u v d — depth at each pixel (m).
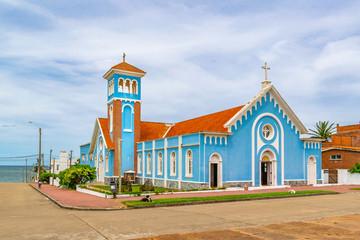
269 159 33.62
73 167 41.69
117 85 41.88
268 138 33.44
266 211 16.62
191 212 16.39
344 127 57.16
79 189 34.09
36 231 11.99
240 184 31.08
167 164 34.78
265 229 12.12
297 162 34.97
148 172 38.94
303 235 11.20
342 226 12.66
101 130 44.00
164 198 21.78
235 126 31.45
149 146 39.00
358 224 13.06
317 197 24.00
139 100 42.94
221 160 30.11
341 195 25.58
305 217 14.79
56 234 11.45
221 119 34.31
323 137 64.81
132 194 24.33
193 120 42.00
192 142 30.50
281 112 34.59
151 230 12.01
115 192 23.58
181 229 12.17
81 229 12.29
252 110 32.81
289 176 34.22
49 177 66.81
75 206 19.11
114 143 40.69
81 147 58.34
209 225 12.92
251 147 32.22
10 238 10.91
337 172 38.47
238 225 12.91
